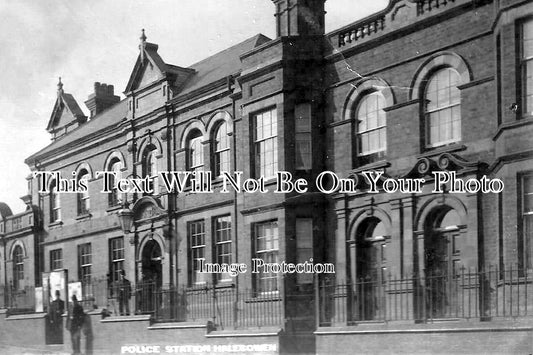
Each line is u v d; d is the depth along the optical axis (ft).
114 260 86.69
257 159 67.41
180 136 78.84
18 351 75.41
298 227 62.69
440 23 55.11
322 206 62.85
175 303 74.33
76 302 73.36
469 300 46.65
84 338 72.23
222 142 74.28
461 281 51.65
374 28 60.23
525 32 48.08
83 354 71.20
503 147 47.70
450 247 54.19
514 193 47.16
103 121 94.17
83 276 90.99
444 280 50.39
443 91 55.42
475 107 52.34
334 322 57.00
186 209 76.64
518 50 47.88
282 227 62.34
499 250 48.91
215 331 61.52
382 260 59.21
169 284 76.95
